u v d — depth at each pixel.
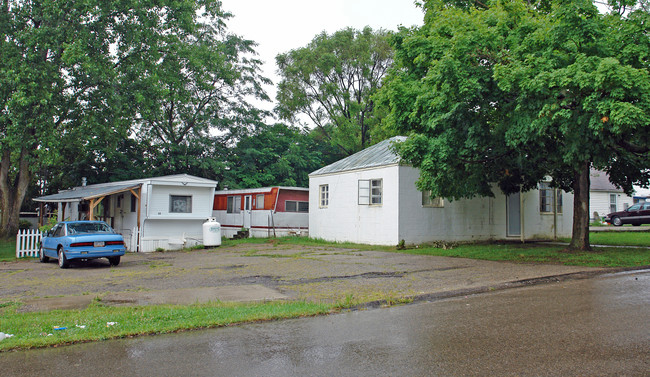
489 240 21.41
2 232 25.17
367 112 43.69
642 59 11.12
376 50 41.59
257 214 27.12
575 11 10.98
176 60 29.45
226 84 37.53
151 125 35.62
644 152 12.12
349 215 22.27
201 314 7.30
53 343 5.77
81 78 23.48
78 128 23.92
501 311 7.29
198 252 20.69
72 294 9.95
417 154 13.80
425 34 14.56
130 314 7.36
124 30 25.00
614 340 5.54
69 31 22.52
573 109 10.96
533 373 4.52
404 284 10.30
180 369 4.86
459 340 5.72
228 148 39.06
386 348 5.46
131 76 25.30
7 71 21.47
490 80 12.27
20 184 25.75
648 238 20.88
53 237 16.19
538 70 11.02
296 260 15.62
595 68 10.33
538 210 22.86
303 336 6.08
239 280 11.63
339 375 4.61
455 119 12.98
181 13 27.48
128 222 23.33
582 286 9.34
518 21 12.63
